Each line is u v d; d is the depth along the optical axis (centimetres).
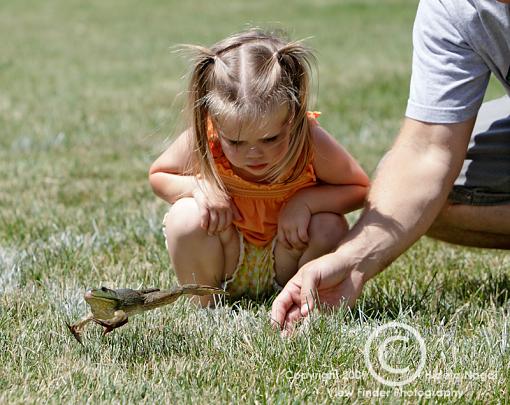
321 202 1100
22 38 4656
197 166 1078
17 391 824
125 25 5166
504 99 1222
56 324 994
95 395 822
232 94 991
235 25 4947
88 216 1517
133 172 1897
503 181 1162
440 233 1234
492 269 1245
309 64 1049
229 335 955
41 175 1859
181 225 1077
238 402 806
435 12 1049
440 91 1048
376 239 1030
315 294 990
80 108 2697
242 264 1118
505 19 1002
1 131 2344
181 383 845
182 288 914
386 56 3678
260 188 1083
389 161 1070
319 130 1101
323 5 5691
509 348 928
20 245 1355
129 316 940
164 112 2600
